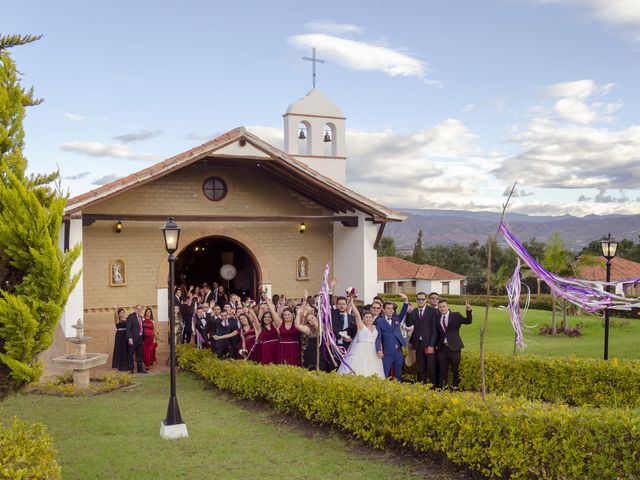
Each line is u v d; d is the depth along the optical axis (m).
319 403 9.27
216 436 8.99
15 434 6.15
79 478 7.11
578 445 6.30
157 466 7.59
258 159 16.73
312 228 20.02
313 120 23.02
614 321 22.42
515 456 6.69
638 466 5.87
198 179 18.39
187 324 16.83
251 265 22.38
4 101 6.45
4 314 5.93
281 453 8.14
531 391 10.88
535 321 23.36
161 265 17.72
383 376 11.64
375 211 18.16
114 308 17.06
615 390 10.08
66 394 12.23
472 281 66.88
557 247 22.34
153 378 14.43
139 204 17.53
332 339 11.50
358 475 7.23
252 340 13.30
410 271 59.12
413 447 8.07
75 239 15.30
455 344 11.36
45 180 6.62
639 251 60.00
